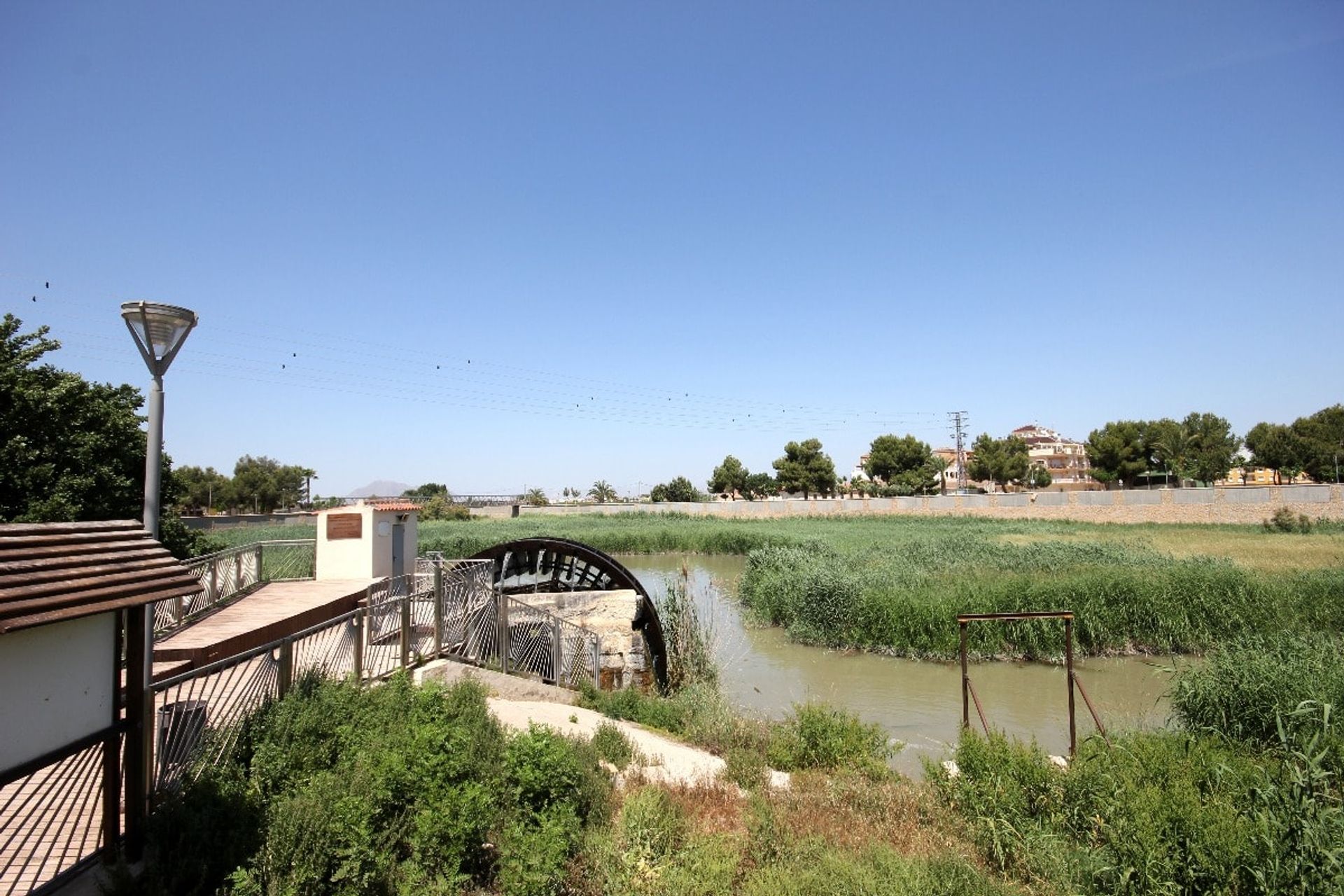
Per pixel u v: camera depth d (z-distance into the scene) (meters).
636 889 5.38
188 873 4.65
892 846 6.33
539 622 13.34
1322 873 5.51
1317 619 17.38
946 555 26.33
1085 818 7.04
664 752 9.27
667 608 17.42
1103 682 15.57
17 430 12.60
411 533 17.47
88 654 4.61
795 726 10.43
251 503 64.25
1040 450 117.31
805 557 26.92
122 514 13.77
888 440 80.25
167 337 5.64
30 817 4.47
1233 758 8.12
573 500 97.25
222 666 6.01
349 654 8.75
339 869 4.83
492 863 5.55
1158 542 31.27
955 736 12.21
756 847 6.27
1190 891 5.84
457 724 7.25
